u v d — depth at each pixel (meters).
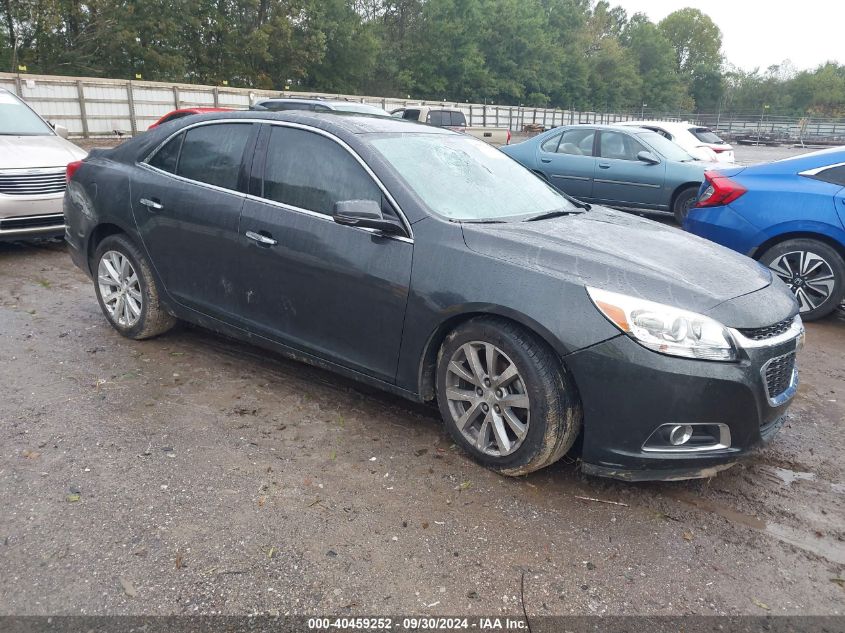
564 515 2.85
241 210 3.79
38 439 3.25
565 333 2.76
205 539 2.56
